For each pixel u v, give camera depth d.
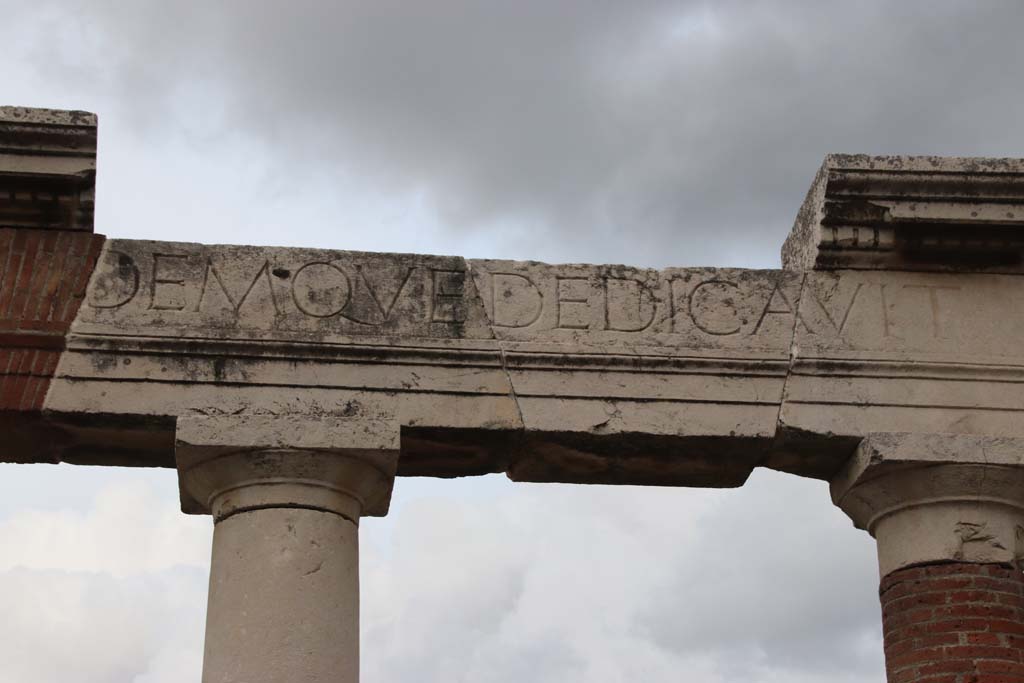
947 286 12.62
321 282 11.98
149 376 11.48
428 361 11.82
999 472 12.00
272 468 11.36
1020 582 11.91
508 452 12.01
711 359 12.12
